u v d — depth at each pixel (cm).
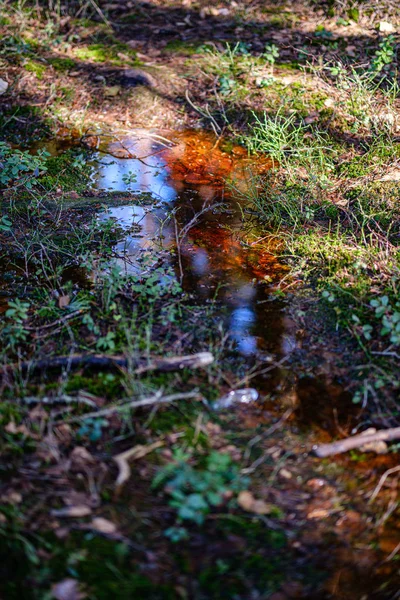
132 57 284
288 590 129
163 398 151
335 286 183
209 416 153
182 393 156
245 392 158
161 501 138
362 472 146
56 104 255
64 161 231
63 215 209
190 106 257
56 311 178
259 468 145
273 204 210
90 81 267
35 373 162
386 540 137
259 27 306
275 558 132
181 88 265
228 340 171
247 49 285
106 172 227
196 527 135
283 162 228
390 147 228
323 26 302
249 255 196
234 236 203
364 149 231
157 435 148
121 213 210
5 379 158
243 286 186
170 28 309
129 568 129
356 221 203
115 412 151
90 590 126
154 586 127
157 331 172
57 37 290
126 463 141
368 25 302
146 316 175
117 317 169
